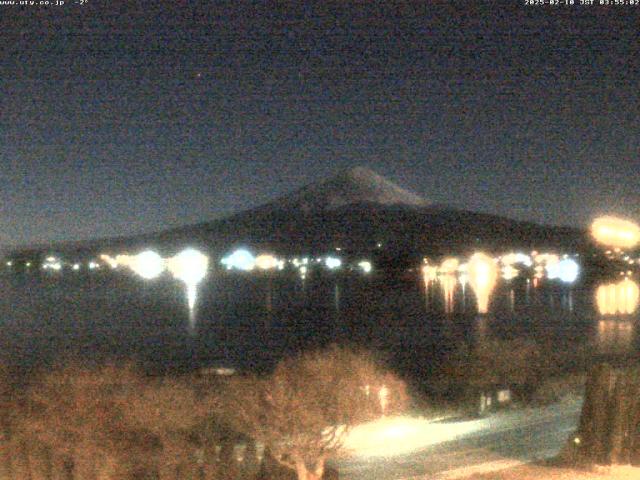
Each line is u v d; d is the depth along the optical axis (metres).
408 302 102.31
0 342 57.06
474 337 57.22
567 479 21.97
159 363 40.62
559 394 37.06
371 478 22.66
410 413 30.80
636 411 23.66
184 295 122.06
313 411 19.81
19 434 17.48
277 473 19.94
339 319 78.19
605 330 62.31
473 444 27.61
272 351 49.22
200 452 19.03
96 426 17.66
